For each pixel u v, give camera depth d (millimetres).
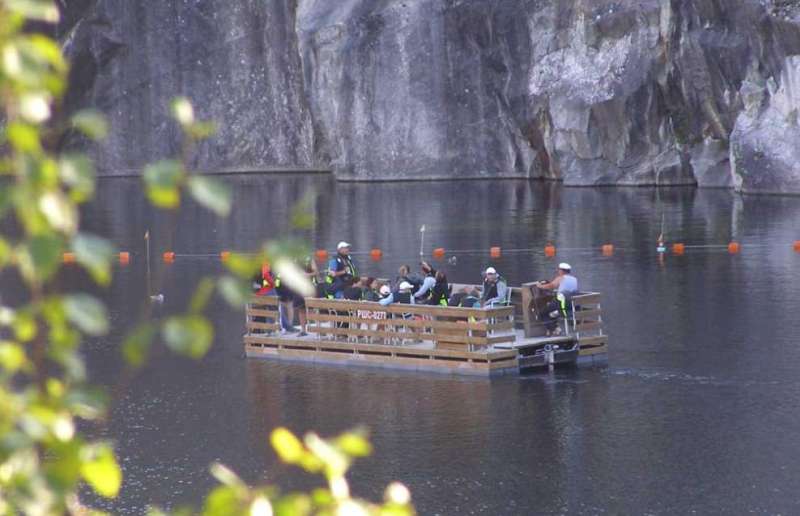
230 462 67938
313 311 91688
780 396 78062
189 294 121125
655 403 77062
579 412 75312
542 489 62219
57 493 15102
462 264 137000
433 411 76250
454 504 60500
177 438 72312
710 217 171250
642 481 63031
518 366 85562
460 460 66875
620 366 86875
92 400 15680
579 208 188000
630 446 68625
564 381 82875
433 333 86438
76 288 124438
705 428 71562
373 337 89562
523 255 142125
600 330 89188
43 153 14617
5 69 14000
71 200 14742
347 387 83000
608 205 191000
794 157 195375
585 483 62844
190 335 15508
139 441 71875
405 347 87438
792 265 129375
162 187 14859
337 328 90625
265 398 80688
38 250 14148
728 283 119562
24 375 81312
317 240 159625
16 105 14227
